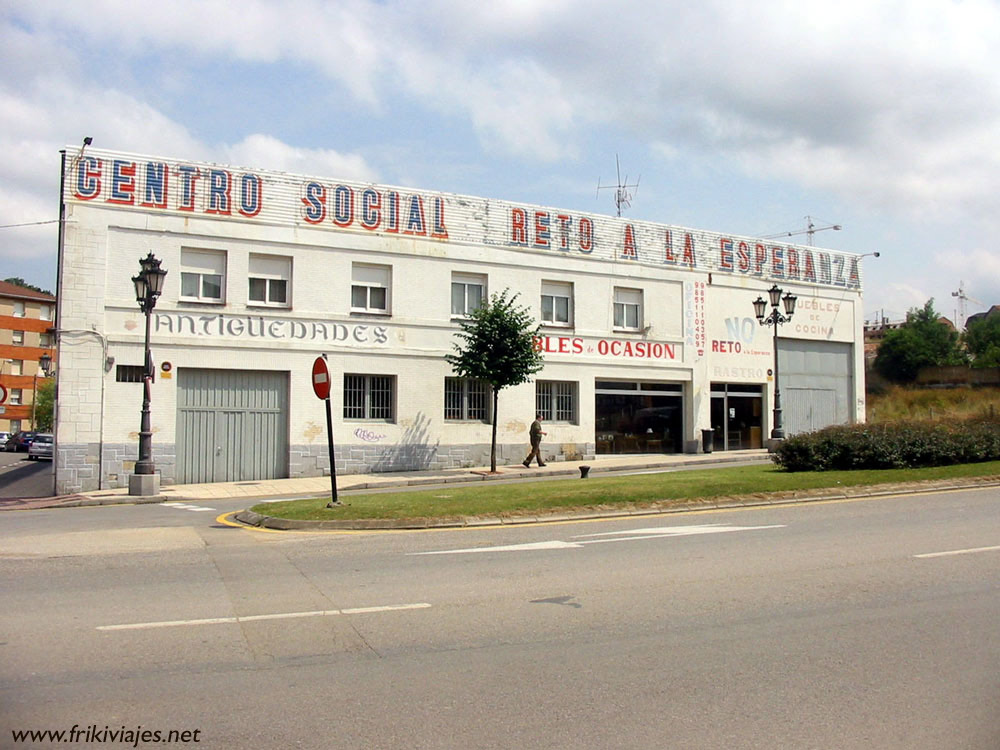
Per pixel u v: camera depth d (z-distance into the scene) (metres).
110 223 22.94
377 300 26.77
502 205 29.02
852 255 38.91
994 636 6.90
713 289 33.88
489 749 4.73
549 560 10.14
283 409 25.05
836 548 10.65
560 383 30.19
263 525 14.17
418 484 23.73
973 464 19.48
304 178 25.62
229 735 4.91
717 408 34.03
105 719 5.14
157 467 23.09
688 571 9.37
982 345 64.75
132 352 23.05
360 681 5.84
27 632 7.00
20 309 80.44
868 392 59.56
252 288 24.91
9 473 34.34
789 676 5.95
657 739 4.87
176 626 7.21
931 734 4.95
